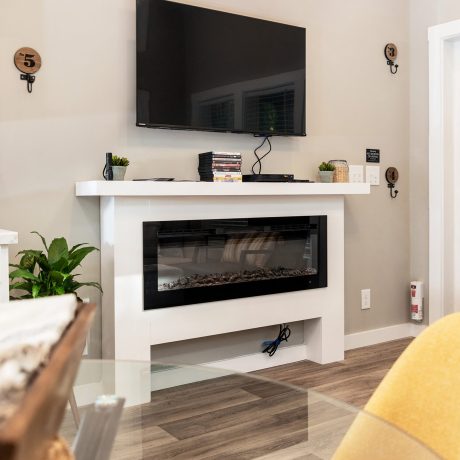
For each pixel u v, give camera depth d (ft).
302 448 3.45
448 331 3.03
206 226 9.89
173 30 9.86
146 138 10.03
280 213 10.79
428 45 13.04
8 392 0.94
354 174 12.61
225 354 11.03
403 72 13.42
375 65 12.92
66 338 1.21
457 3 12.49
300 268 11.33
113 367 4.74
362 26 12.67
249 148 11.19
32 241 9.05
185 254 9.86
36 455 0.92
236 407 4.09
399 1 13.29
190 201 9.68
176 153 10.35
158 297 9.43
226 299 10.18
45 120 9.11
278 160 11.59
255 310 10.55
